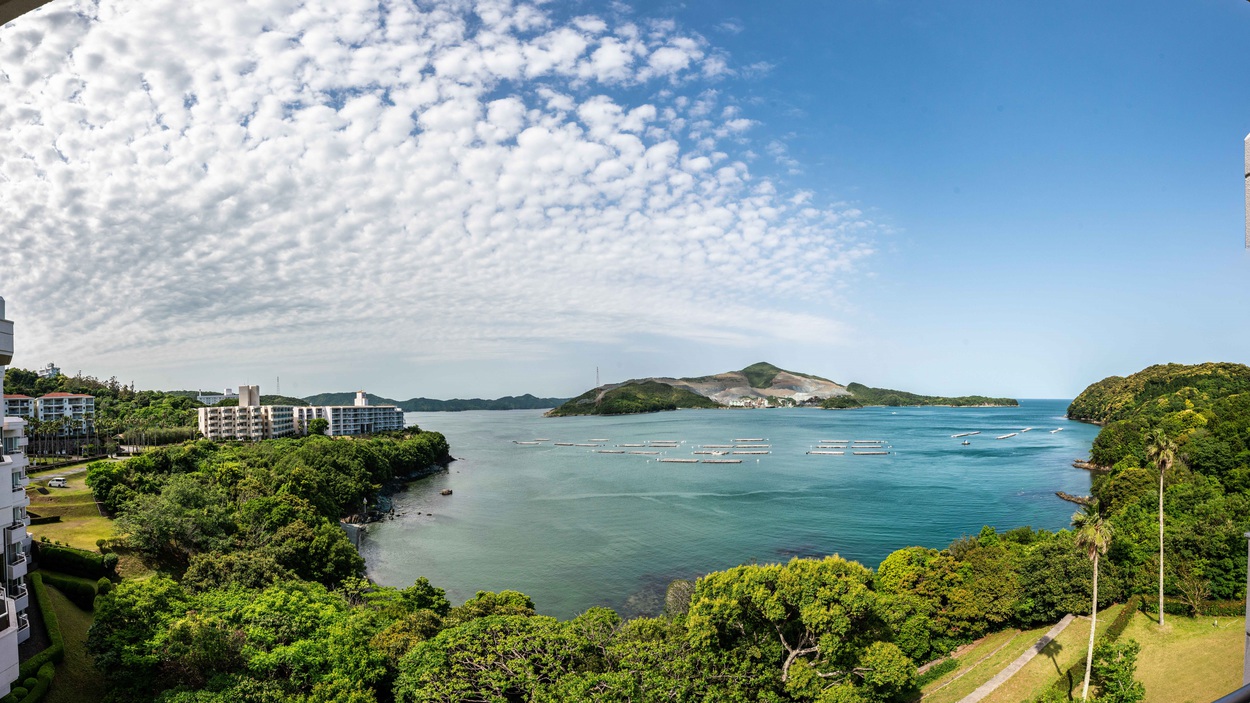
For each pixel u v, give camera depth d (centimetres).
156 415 18312
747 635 4966
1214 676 4916
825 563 5234
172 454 10594
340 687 4109
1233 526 6300
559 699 4069
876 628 5072
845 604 4653
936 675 5550
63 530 7494
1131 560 6719
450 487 17538
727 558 10025
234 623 4700
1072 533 7475
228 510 8488
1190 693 4744
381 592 7112
